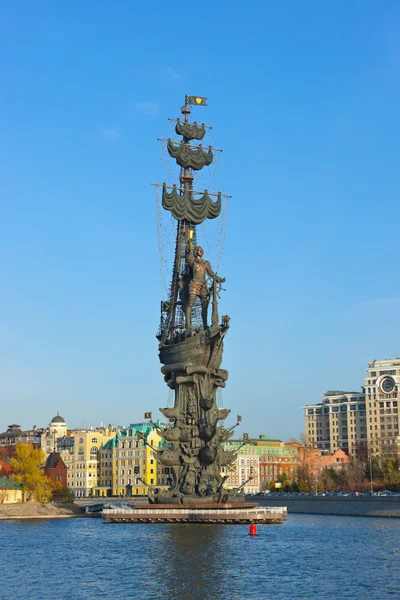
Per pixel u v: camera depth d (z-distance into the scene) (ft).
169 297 566.36
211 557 320.29
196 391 535.19
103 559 321.32
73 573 283.59
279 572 279.28
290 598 229.86
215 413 533.14
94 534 441.68
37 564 311.88
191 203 585.63
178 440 530.68
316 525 494.18
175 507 506.07
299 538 399.44
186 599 229.25
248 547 356.38
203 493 515.91
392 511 606.14
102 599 230.27
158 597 232.32
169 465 528.22
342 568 289.33
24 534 460.55
